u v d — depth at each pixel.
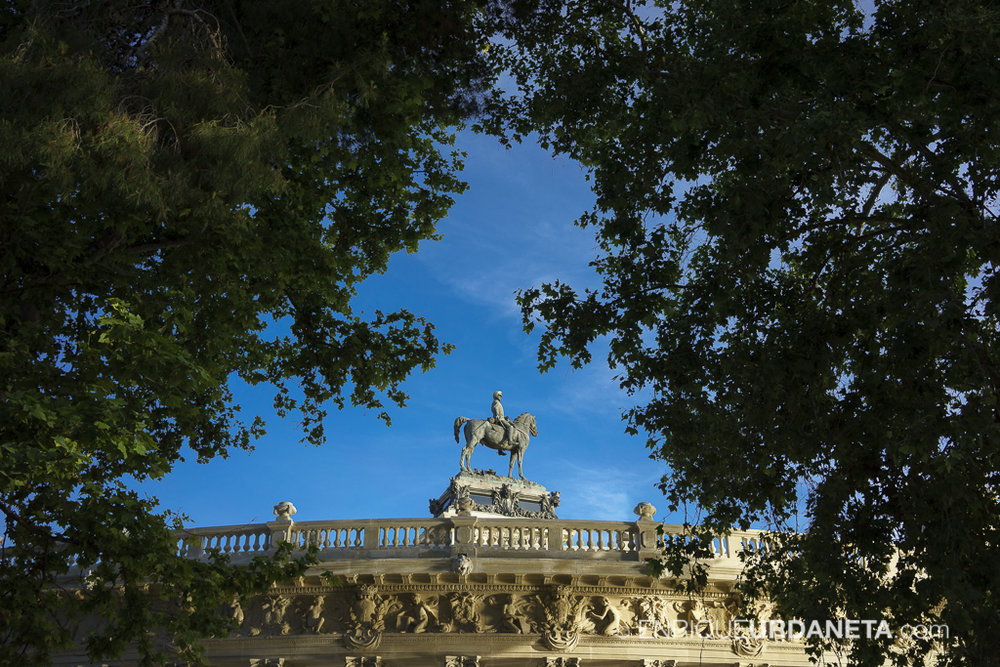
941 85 17.16
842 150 17.80
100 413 15.16
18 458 13.98
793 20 18.94
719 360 20.34
